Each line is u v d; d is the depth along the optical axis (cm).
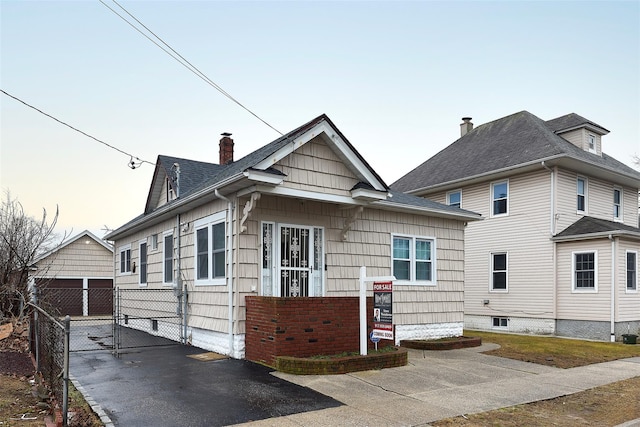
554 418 636
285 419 582
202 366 876
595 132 1984
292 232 1058
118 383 744
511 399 720
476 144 2272
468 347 1235
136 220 1596
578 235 1642
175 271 1247
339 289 1127
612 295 1562
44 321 772
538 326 1747
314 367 820
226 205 1012
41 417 587
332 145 1005
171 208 1191
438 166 2300
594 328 1598
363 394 709
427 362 995
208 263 1078
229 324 969
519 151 1902
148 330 1452
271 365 863
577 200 1823
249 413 601
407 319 1278
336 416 599
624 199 2062
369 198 1043
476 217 1424
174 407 619
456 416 624
